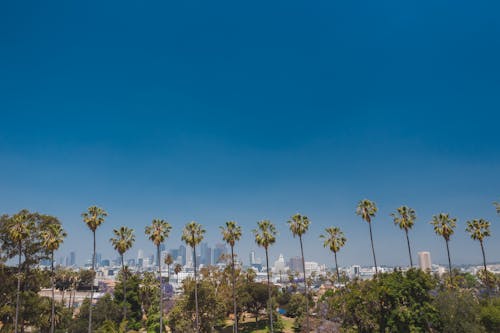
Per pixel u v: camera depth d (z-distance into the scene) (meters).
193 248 79.62
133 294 108.62
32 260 73.94
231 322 110.50
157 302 106.44
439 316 50.72
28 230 67.06
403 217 84.88
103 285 186.25
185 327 80.94
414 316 50.31
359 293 55.81
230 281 113.88
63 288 125.00
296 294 124.06
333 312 78.38
